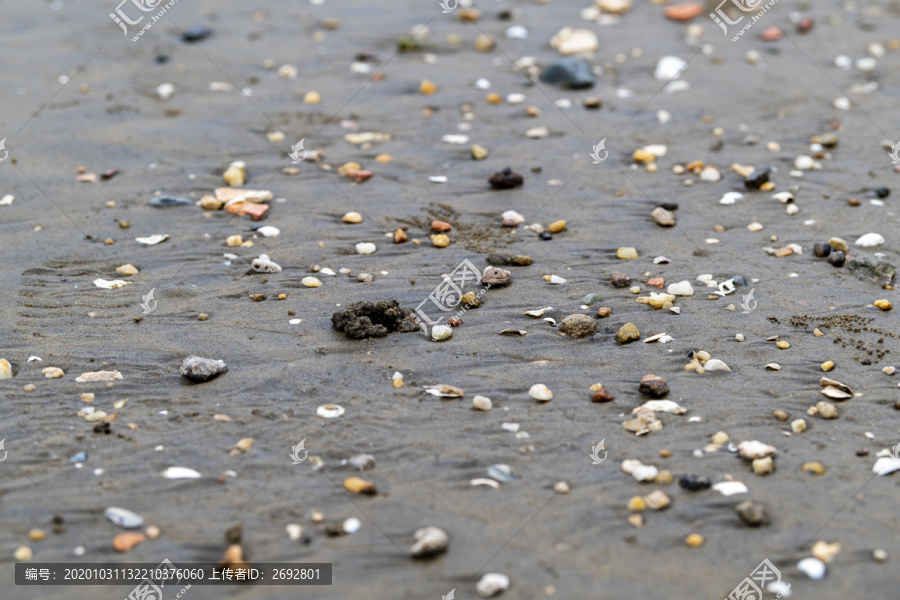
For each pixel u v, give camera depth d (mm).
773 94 8539
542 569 3219
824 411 4090
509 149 7387
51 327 4840
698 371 4461
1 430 3986
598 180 6828
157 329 4836
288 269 5504
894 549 3307
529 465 3793
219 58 9273
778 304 5102
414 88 8648
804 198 6484
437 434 3986
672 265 5566
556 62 8852
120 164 6984
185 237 5898
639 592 3109
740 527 3428
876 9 11344
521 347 4691
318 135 7578
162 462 3793
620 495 3607
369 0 11445
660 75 9031
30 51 9445
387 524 3445
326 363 4523
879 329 4824
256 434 3984
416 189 6664
